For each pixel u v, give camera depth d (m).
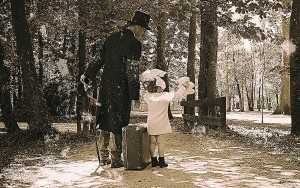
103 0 12.03
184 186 4.68
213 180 5.04
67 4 12.96
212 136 11.44
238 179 5.09
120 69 6.16
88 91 6.67
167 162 6.67
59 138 10.77
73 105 23.88
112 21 12.39
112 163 6.15
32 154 7.85
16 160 7.00
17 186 4.79
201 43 14.52
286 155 7.45
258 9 13.80
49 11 13.65
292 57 10.80
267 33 15.31
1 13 13.76
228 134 11.80
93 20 12.15
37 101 10.99
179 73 40.97
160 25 14.31
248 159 6.96
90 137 11.18
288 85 36.19
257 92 78.31
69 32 22.56
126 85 6.17
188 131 13.31
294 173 5.52
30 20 14.23
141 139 5.93
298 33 10.70
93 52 19.39
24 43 11.08
